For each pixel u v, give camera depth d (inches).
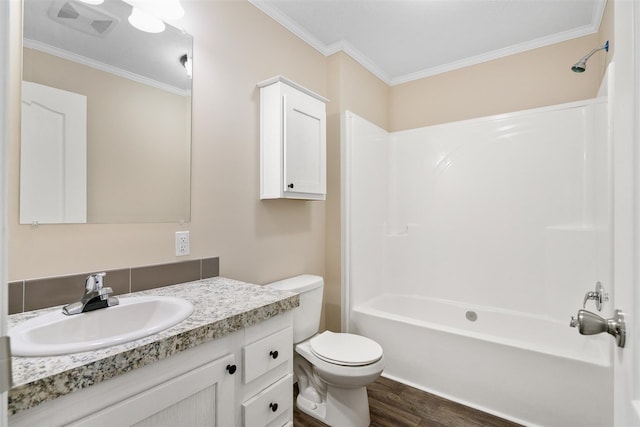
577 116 85.6
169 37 57.4
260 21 76.2
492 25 87.0
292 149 72.0
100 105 48.6
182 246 58.6
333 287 95.7
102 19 49.2
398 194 114.0
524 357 66.9
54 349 28.4
